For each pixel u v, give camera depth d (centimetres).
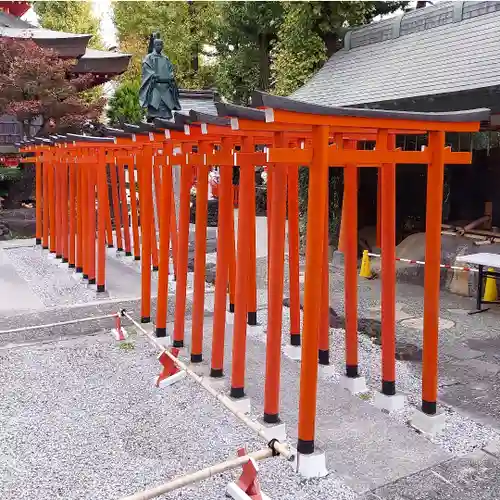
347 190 596
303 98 1335
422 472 460
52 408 568
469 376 666
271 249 496
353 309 612
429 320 520
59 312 895
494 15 1088
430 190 508
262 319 876
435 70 1055
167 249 734
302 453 455
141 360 695
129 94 2419
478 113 510
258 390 622
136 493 390
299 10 1460
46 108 1694
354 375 623
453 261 1057
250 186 537
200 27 2945
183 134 629
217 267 611
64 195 1218
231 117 428
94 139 931
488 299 977
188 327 823
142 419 547
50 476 451
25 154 1873
